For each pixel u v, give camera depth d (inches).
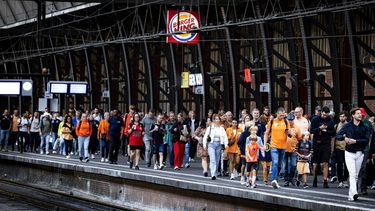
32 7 2834.6
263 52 1844.2
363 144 892.0
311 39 1722.4
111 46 2536.9
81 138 1644.9
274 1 1798.7
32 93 2169.0
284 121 1087.0
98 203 1288.1
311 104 1690.5
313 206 808.3
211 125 1227.2
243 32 1930.4
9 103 3120.1
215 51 2042.3
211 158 1222.9
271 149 1085.8
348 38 1641.2
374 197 976.9
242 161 1131.9
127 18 2415.1
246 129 1139.3
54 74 2925.7
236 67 1927.9
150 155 1542.8
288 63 1761.8
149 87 2325.3
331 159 1226.6
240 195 925.2
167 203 1107.3
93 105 2657.5
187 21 1831.9
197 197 1036.5
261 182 1207.6
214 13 2031.3
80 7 2485.2
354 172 893.2
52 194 1448.1
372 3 1318.9
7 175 1800.0
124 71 2438.5
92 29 2605.8
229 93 1973.4
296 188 1090.1
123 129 1722.4
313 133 1115.3
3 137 2106.3
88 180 1363.2
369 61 1585.9
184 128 1528.1
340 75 1656.0
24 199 1337.4
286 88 1780.3
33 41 2881.4
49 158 1722.4
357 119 892.6
